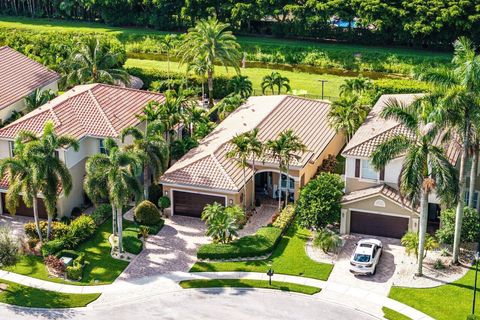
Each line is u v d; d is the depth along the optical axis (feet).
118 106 214.28
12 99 229.45
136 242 174.40
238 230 183.42
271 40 372.38
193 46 273.13
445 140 155.74
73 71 252.83
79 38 302.25
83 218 181.57
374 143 181.47
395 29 346.54
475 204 184.34
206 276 162.71
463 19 329.52
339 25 382.22
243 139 184.24
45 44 309.42
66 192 171.73
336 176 182.09
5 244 157.79
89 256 171.83
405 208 172.86
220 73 320.09
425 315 146.82
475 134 157.07
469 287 155.63
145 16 402.31
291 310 149.18
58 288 159.43
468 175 181.98
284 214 185.98
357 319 146.00
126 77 261.03
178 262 168.86
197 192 187.52
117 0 400.47
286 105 227.20
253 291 156.35
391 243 175.11
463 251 169.48
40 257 172.04
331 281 159.33
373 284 157.79
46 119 200.54
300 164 190.80
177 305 152.15
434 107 149.69
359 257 161.07
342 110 214.07
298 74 328.08
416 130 152.25
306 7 355.36
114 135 196.34
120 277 163.22
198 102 277.64
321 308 149.89
